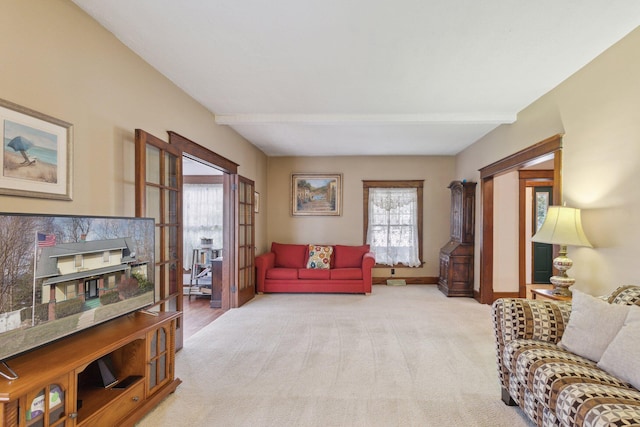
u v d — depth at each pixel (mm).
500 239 5262
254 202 5539
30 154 1680
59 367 1452
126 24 2193
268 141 5359
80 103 2029
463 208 5391
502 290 5254
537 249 6410
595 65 2629
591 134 2684
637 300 1929
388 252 6500
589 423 1347
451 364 2812
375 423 1991
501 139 4340
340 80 3059
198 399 2244
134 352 2047
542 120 3391
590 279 2723
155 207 2764
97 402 1748
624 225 2363
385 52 2551
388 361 2871
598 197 2617
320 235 6586
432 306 4766
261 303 4953
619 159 2396
